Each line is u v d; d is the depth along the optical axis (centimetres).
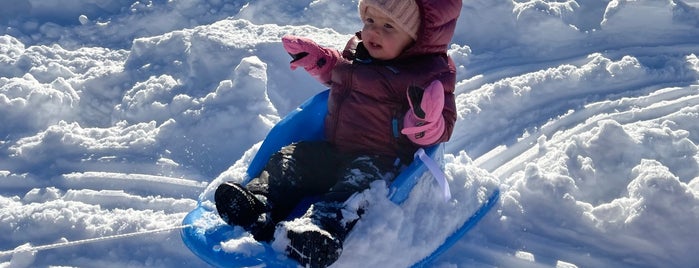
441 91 325
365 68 366
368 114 363
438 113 327
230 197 321
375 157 359
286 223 313
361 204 338
